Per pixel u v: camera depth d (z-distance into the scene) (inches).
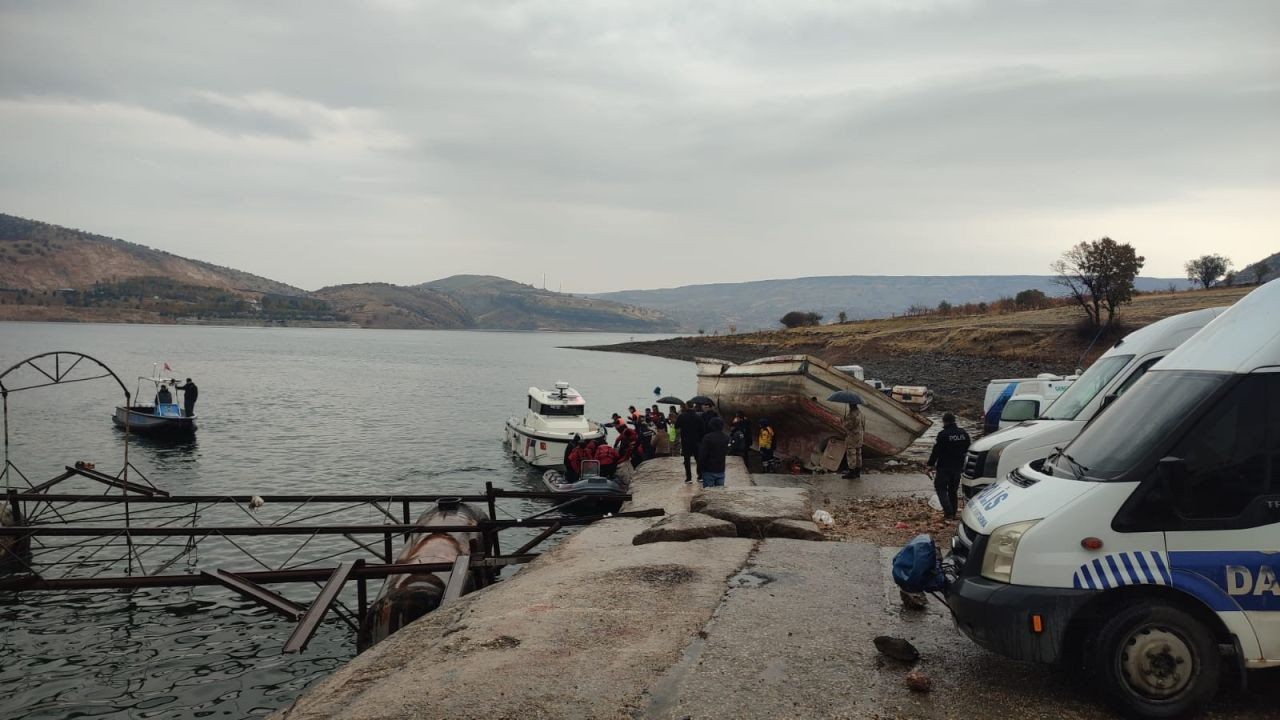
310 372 3769.7
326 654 487.8
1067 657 221.3
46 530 561.3
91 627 528.7
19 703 416.8
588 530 482.0
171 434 1504.7
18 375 3120.1
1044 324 2785.4
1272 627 201.5
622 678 228.5
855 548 391.9
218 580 498.6
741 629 270.8
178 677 451.5
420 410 2100.1
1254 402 210.2
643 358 5964.6
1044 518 214.7
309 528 569.9
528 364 4992.6
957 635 265.3
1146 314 2448.3
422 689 222.8
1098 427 245.3
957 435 521.7
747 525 426.6
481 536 590.6
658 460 870.4
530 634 267.6
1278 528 204.4
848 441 745.0
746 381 952.3
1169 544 205.8
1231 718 201.9
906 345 3206.2
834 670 234.5
